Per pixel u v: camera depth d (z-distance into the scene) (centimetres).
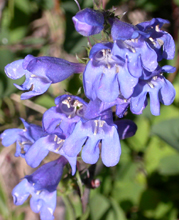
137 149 29
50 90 31
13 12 32
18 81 30
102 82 18
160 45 19
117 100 18
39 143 20
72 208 22
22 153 21
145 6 32
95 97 18
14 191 20
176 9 33
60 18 31
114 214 24
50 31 33
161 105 29
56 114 19
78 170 21
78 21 18
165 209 27
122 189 28
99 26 18
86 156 19
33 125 21
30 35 33
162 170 28
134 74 18
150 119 29
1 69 29
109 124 18
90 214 24
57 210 28
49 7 31
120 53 18
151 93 19
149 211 27
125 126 20
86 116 18
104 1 29
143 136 29
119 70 18
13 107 32
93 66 18
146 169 29
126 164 28
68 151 18
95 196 25
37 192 20
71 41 28
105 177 28
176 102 29
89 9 18
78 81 29
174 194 28
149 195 28
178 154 28
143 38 18
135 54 18
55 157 29
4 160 32
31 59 18
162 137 27
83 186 23
